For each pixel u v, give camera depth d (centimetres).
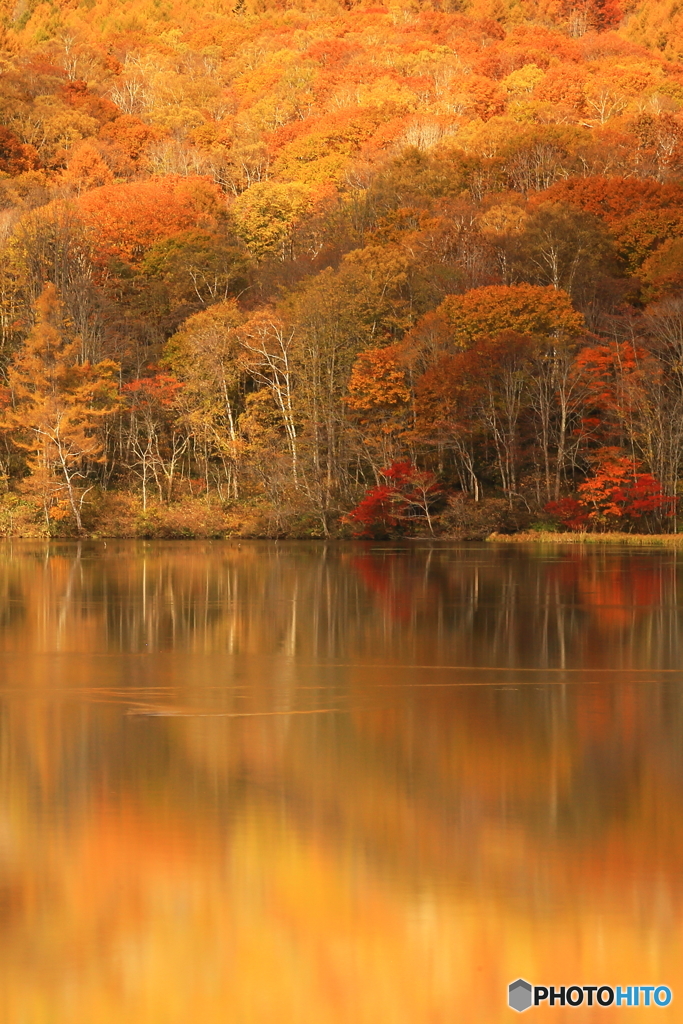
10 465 9581
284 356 9300
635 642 3066
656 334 9088
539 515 8612
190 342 9462
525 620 3494
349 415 9131
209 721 2077
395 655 2858
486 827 1464
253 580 4891
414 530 8712
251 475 9362
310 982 1093
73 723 2053
